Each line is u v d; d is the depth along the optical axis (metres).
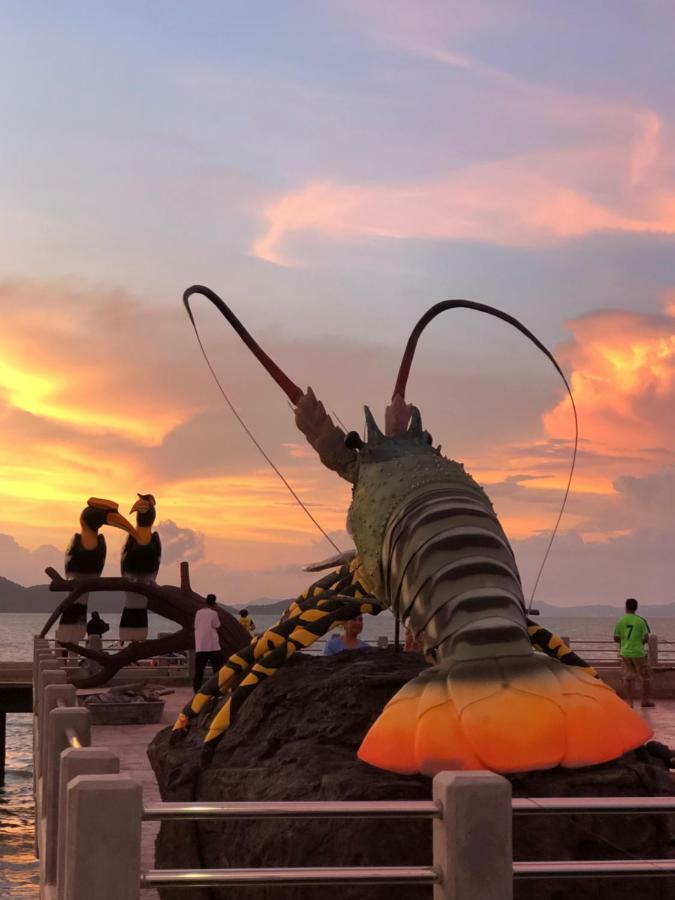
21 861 13.44
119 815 3.54
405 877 3.73
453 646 6.12
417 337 8.84
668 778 5.83
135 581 20.27
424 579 6.53
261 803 3.70
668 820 5.58
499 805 3.74
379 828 5.16
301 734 6.61
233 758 6.80
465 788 3.74
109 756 4.12
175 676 21.20
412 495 7.09
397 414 8.15
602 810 3.84
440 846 3.79
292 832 5.46
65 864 3.76
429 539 6.64
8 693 21.81
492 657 5.97
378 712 6.58
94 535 21.09
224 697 8.09
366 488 7.47
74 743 5.24
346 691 6.75
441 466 7.37
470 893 3.69
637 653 17.91
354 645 11.15
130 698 16.06
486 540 6.62
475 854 3.71
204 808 3.64
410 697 5.91
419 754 5.53
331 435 7.93
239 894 5.76
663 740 13.34
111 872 3.51
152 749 8.33
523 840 5.36
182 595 20.28
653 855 5.51
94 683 19.52
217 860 6.40
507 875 3.72
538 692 5.72
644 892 5.26
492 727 5.52
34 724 16.33
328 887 5.23
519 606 6.40
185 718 7.74
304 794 5.65
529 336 8.27
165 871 3.60
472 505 6.88
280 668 7.55
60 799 4.13
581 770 5.72
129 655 19.52
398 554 6.86
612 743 5.62
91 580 20.34
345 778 5.59
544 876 3.78
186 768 6.91
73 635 20.89
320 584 8.41
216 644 17.89
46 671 10.09
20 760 24.30
